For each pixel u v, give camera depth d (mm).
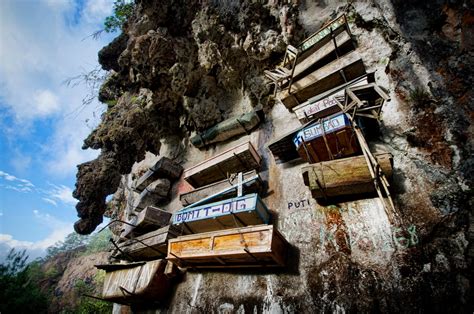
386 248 6281
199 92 14320
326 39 10062
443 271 5480
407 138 7488
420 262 5762
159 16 14773
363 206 7148
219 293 8094
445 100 7094
